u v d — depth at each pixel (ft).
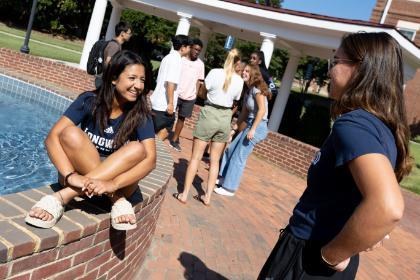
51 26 116.26
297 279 5.46
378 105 5.00
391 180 4.27
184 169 21.58
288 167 29.37
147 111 8.69
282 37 37.93
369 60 5.19
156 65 85.25
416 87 81.46
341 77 5.50
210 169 17.07
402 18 75.46
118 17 49.78
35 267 6.41
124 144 8.67
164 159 13.97
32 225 6.55
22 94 30.73
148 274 11.16
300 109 45.73
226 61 16.01
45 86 30.30
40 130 23.35
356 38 5.46
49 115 27.68
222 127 16.30
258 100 17.98
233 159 19.21
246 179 23.93
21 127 22.85
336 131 4.94
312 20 35.24
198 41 23.43
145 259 11.78
